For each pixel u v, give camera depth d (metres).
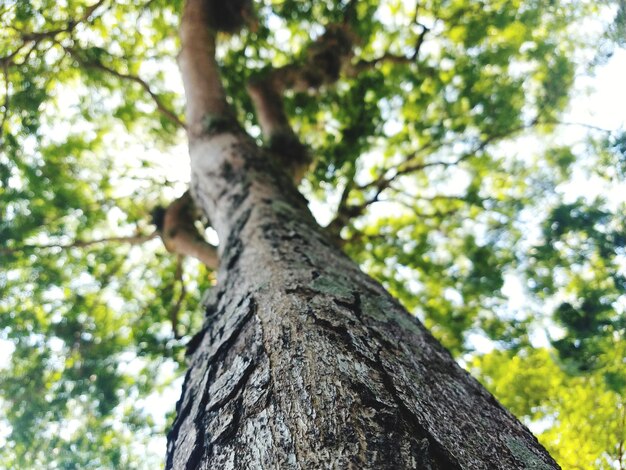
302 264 2.41
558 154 8.49
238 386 1.54
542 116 8.31
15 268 8.47
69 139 8.72
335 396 1.29
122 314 9.38
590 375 5.81
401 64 8.93
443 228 9.40
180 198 7.05
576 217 6.76
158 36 8.62
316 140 9.73
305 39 9.41
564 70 7.84
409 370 1.55
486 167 9.38
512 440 1.35
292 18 9.05
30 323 8.59
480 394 1.66
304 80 7.95
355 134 9.24
